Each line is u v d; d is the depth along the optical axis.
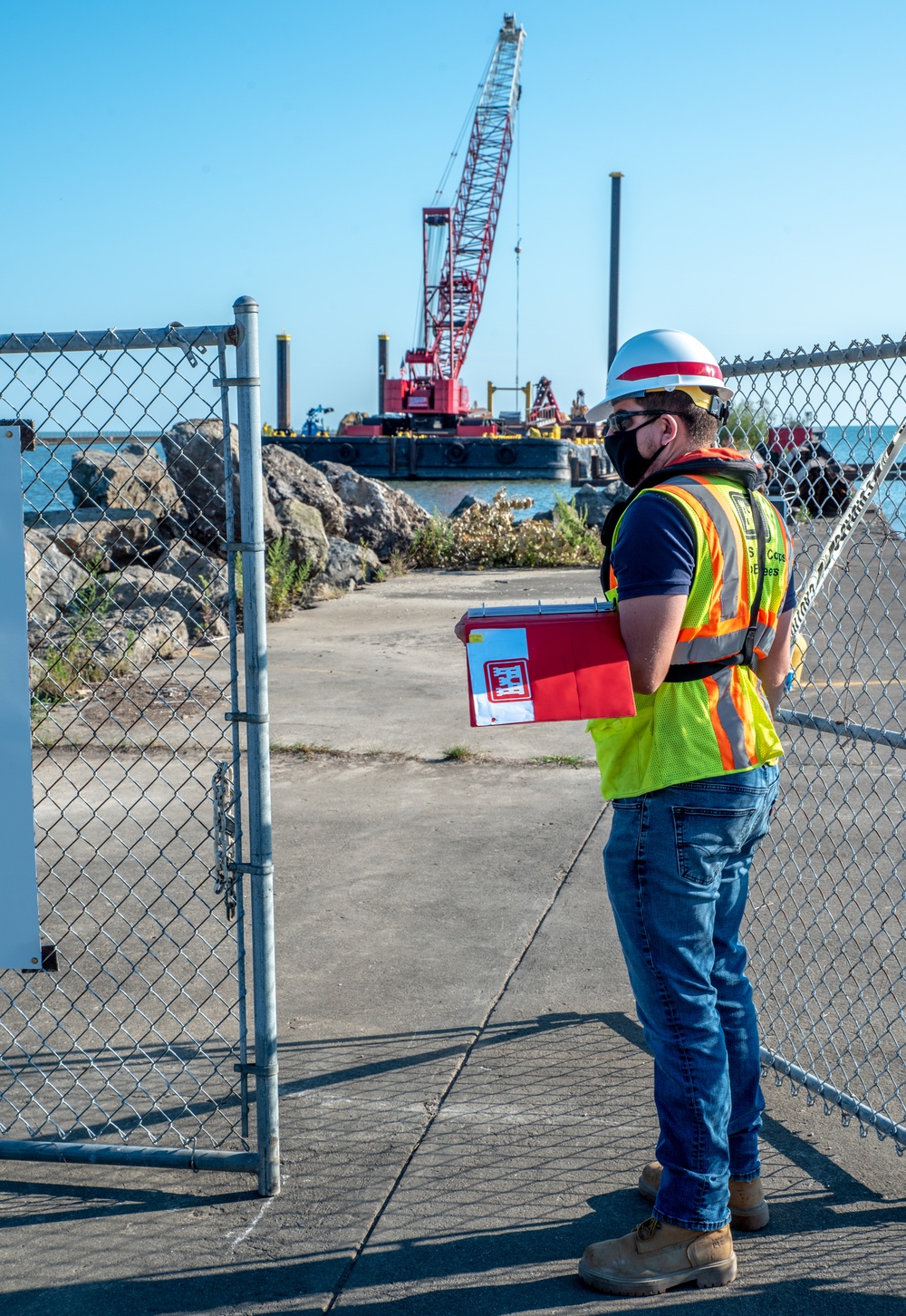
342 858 5.21
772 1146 2.96
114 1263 2.49
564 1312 2.33
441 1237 2.58
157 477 12.62
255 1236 2.58
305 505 15.25
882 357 2.87
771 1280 2.42
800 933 4.23
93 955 4.09
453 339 74.88
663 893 2.35
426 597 14.78
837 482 3.20
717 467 2.36
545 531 19.36
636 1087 3.24
